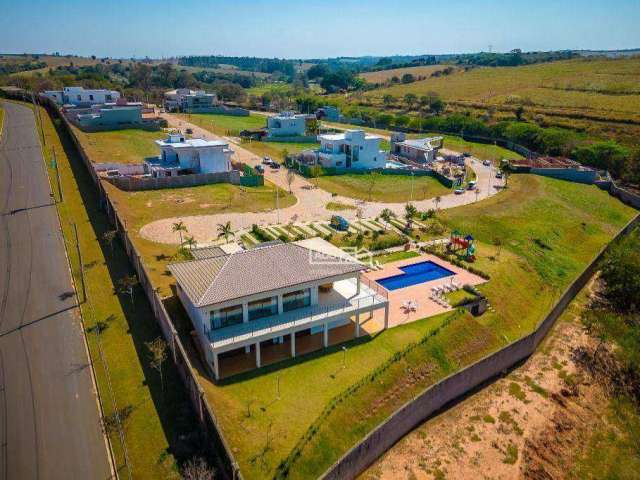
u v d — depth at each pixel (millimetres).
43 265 56031
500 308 58875
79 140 101750
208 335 41438
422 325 51156
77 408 36938
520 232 80375
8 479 31047
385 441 38438
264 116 185125
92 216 69500
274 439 35375
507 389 47625
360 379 42031
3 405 36906
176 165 95938
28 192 75875
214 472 32031
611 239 82625
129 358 42281
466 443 40656
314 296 47031
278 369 42969
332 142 114750
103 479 31656
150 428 35594
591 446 42438
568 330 58344
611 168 117625
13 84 179625
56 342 43812
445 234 76688
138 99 198875
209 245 65875
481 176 115188
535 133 141500
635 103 163875
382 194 97438
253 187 95188
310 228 75312
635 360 51781
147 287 49188
